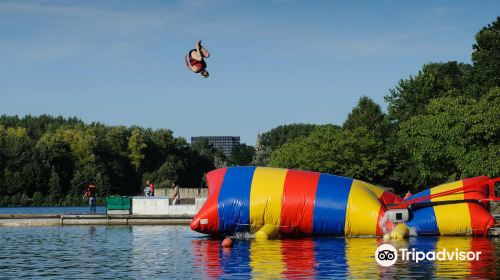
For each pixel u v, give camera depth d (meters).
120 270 21.23
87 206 126.69
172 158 164.25
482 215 30.91
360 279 18.38
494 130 54.41
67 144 141.75
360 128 86.31
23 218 52.00
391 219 30.97
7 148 129.88
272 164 116.56
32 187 127.94
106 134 158.62
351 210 31.17
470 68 82.50
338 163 84.75
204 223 32.19
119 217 47.22
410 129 63.41
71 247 29.34
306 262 22.23
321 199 31.52
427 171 62.72
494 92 56.72
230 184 32.72
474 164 54.78
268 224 31.73
